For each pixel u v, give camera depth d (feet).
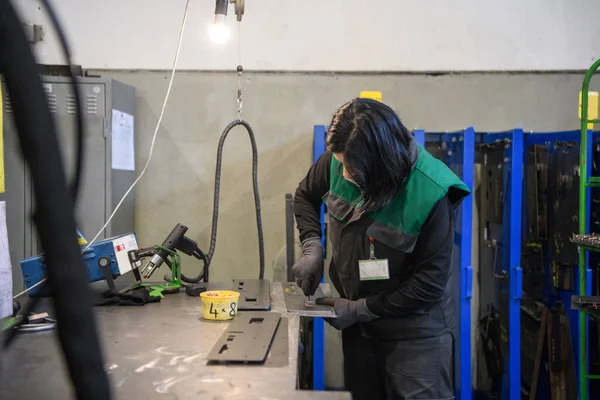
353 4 9.11
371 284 6.04
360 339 6.51
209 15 9.14
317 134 7.88
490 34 9.12
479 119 9.21
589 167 7.52
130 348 4.20
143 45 9.19
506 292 8.08
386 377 6.22
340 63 9.18
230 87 9.23
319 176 6.70
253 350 4.03
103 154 8.09
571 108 9.18
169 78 9.24
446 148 8.95
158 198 9.32
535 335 8.60
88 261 5.89
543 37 9.11
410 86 9.20
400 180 5.33
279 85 9.21
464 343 7.83
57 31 1.12
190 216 9.34
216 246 9.35
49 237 0.98
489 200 8.91
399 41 9.14
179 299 6.11
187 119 9.27
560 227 8.21
